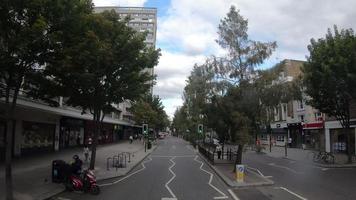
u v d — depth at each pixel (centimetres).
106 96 2425
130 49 2338
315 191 1773
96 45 1628
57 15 1400
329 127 4753
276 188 1880
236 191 1798
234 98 2530
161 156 4438
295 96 2712
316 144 5312
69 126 4512
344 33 3191
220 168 2873
